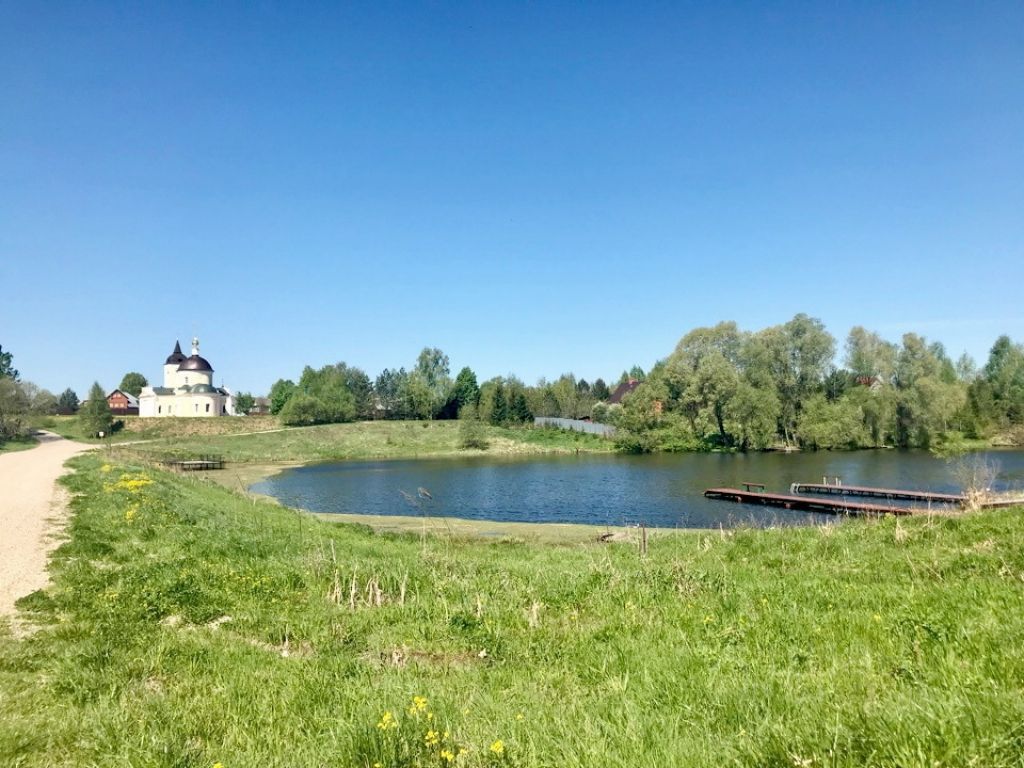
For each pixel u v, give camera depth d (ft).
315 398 364.79
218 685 22.35
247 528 63.52
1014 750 11.82
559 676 22.25
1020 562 31.17
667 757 13.84
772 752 13.09
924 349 222.69
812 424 226.17
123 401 425.28
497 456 270.87
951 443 201.87
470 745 15.56
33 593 34.32
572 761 14.33
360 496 149.59
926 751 12.04
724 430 244.01
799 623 24.00
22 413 257.75
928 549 39.81
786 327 243.40
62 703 20.53
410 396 390.42
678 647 23.02
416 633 28.96
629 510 119.44
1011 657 16.57
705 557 48.52
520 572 44.21
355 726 16.99
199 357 399.24
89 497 71.97
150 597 33.99
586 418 420.77
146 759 16.03
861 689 16.52
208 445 283.59
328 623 31.14
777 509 115.96
